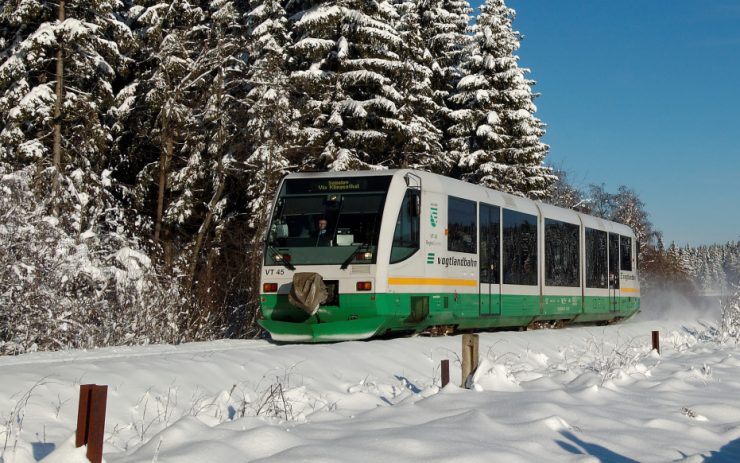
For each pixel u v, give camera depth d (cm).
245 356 1212
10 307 1816
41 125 2791
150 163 3262
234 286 3078
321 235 1756
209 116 3033
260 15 3177
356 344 1453
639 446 825
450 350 1603
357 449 721
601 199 7319
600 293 2767
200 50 3297
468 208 1997
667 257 6962
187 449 702
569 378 1317
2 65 2748
